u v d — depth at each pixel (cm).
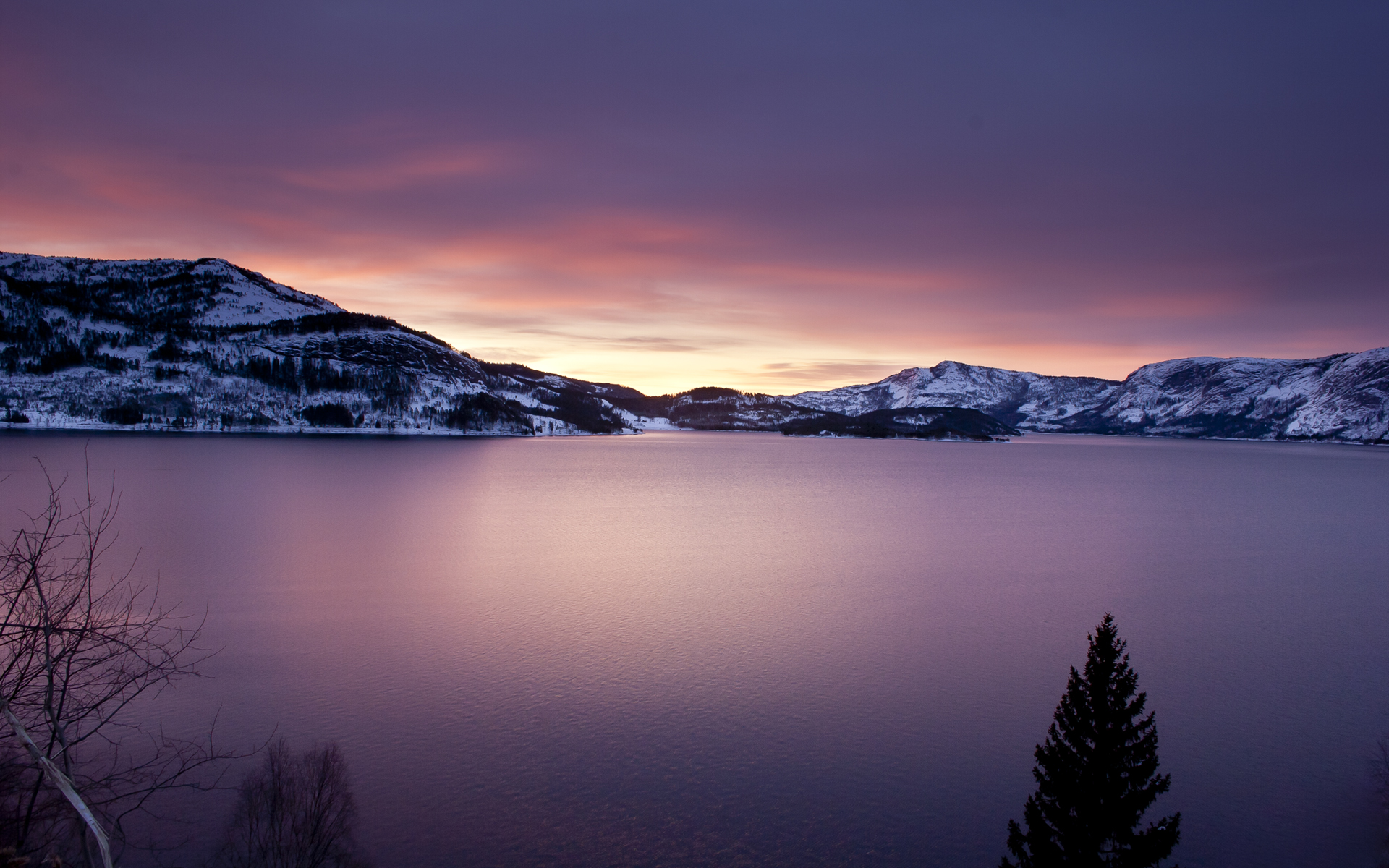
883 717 4712
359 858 3100
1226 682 5431
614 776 3931
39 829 1841
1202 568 9650
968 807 3747
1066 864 2588
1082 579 8812
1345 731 4662
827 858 3334
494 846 3319
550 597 7469
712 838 3444
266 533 11131
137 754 3844
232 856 2861
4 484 16012
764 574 8812
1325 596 8081
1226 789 3984
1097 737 2591
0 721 2222
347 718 4484
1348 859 3422
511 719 4541
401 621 6500
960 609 7300
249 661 5366
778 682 5244
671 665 5522
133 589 7438
